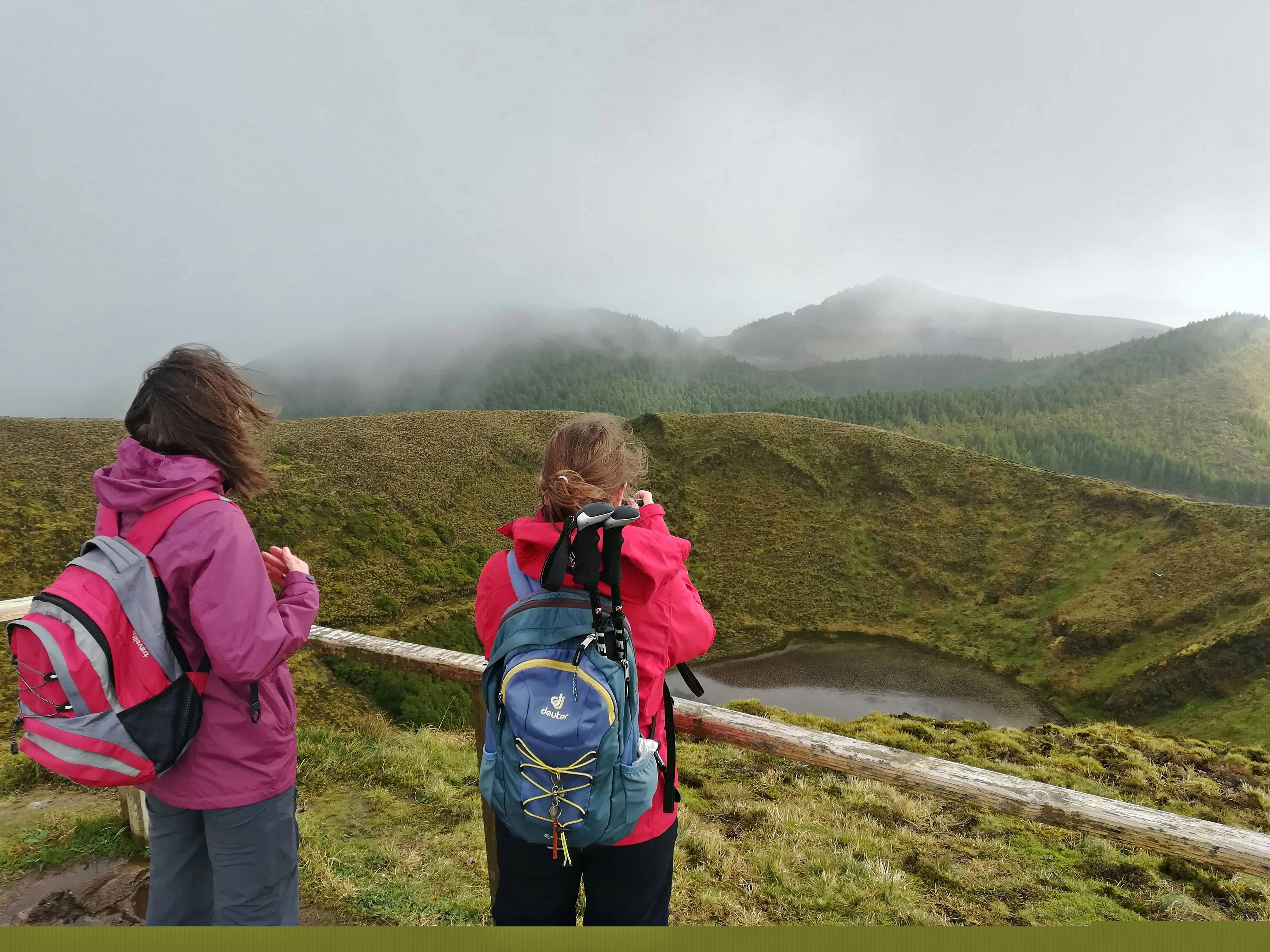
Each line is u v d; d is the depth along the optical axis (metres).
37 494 61.06
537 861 1.95
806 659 80.94
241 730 2.10
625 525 1.81
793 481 114.06
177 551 1.91
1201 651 68.81
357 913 3.51
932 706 70.81
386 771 5.77
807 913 4.76
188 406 2.01
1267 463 194.75
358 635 3.96
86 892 3.39
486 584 2.06
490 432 108.75
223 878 2.18
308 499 80.12
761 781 8.74
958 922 5.07
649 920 2.01
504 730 1.76
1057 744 14.77
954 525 104.38
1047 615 86.88
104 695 1.79
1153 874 6.48
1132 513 96.88
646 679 1.87
